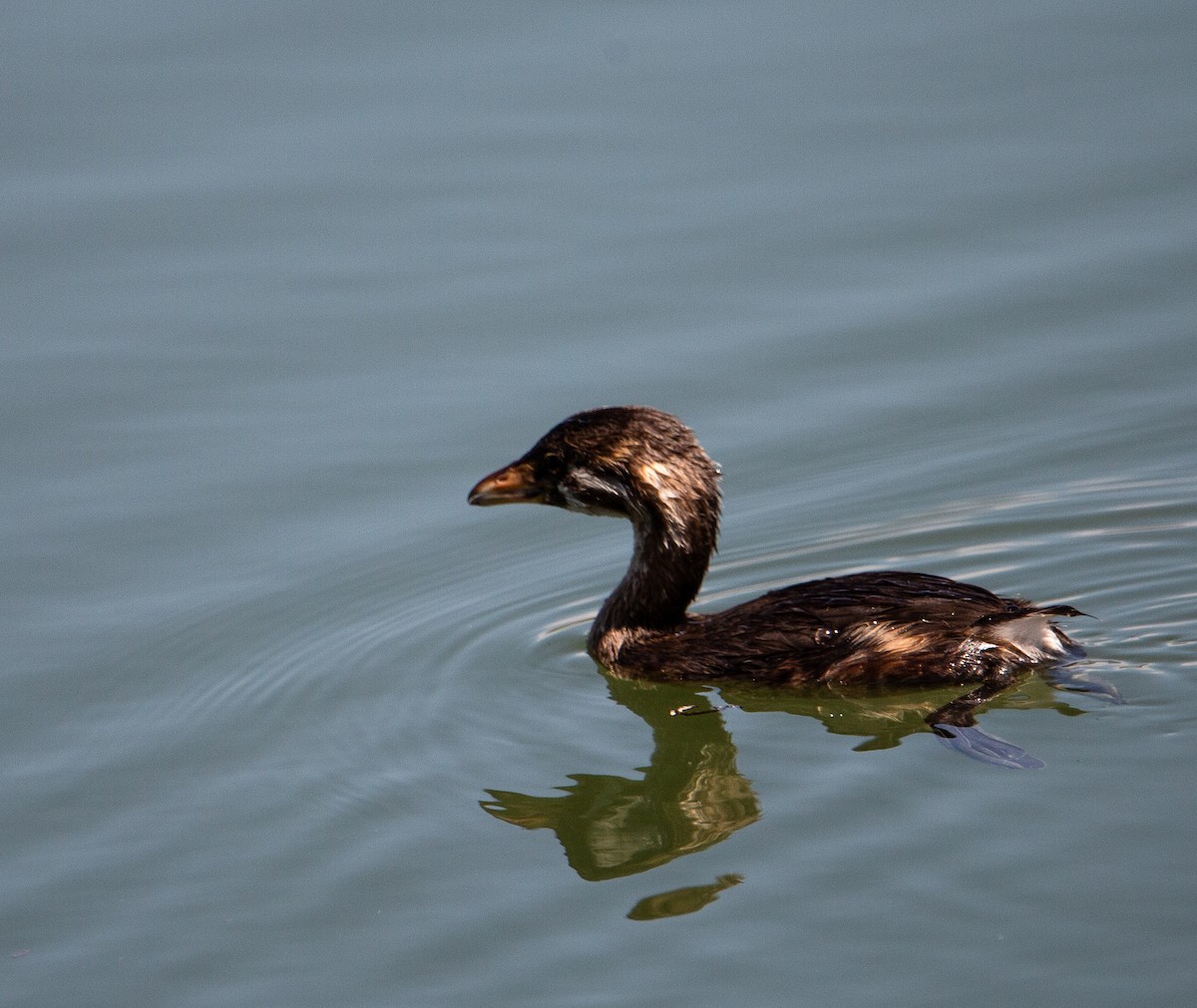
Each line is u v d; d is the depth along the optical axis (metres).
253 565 15.29
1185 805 10.60
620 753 12.23
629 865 10.81
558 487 13.95
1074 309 17.75
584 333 17.97
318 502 16.06
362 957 10.05
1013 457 16.17
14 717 13.23
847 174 19.78
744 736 12.12
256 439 16.77
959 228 18.89
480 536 15.76
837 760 11.61
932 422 16.69
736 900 10.14
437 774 12.10
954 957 9.46
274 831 11.49
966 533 15.22
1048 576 14.45
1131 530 14.95
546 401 17.12
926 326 17.75
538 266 18.83
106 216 19.59
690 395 17.20
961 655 12.39
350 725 12.88
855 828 10.70
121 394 17.27
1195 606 13.65
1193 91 20.53
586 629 14.35
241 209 19.72
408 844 11.20
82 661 14.00
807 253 18.77
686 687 13.18
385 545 15.58
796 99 21.05
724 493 16.11
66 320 18.20
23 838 11.60
